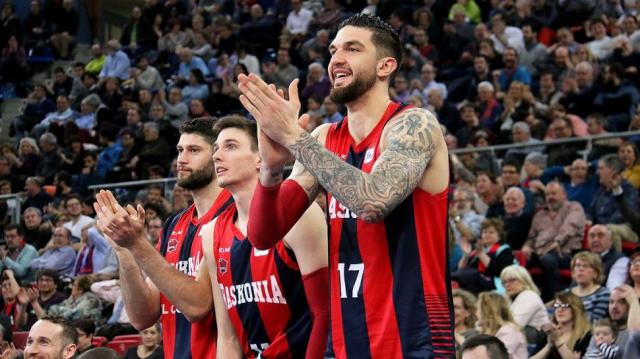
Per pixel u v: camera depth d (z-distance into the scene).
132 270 7.39
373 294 5.29
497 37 22.22
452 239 14.43
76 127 23.75
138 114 23.06
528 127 17.98
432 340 5.18
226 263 6.96
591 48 21.19
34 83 28.56
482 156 16.67
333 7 25.73
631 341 9.86
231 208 7.23
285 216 5.50
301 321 6.72
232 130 7.01
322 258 6.35
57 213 18.91
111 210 6.70
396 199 4.99
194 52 25.88
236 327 6.93
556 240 14.52
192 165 7.60
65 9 29.72
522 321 11.48
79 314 14.49
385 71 5.59
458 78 21.59
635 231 14.73
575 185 15.45
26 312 15.27
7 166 22.92
